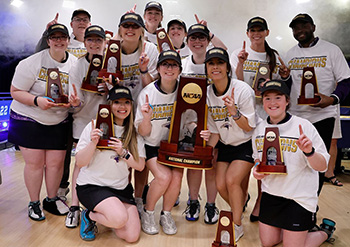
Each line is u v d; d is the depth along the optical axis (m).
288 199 2.14
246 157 2.46
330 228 2.42
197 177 2.76
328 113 2.83
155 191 2.46
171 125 2.39
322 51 2.82
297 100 2.85
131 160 2.37
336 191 3.77
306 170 2.13
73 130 2.74
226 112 2.44
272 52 2.86
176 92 2.45
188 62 2.79
